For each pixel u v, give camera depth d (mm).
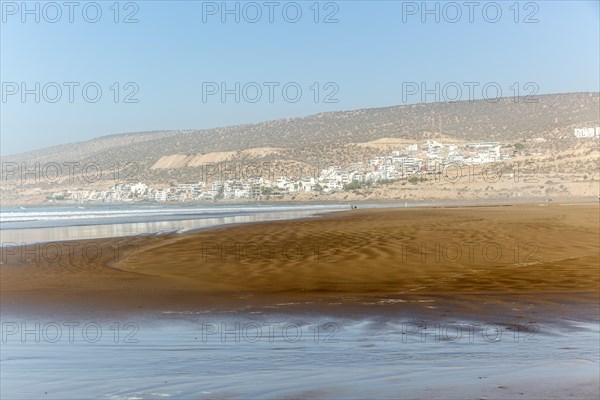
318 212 70000
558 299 13922
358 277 18188
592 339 10117
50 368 8484
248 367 8406
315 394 7008
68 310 13492
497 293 14914
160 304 14172
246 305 13922
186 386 7453
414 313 12617
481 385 7246
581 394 6848
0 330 11383
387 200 138375
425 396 6848
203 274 19312
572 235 28594
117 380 7770
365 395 6930
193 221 53438
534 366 8227
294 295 15297
